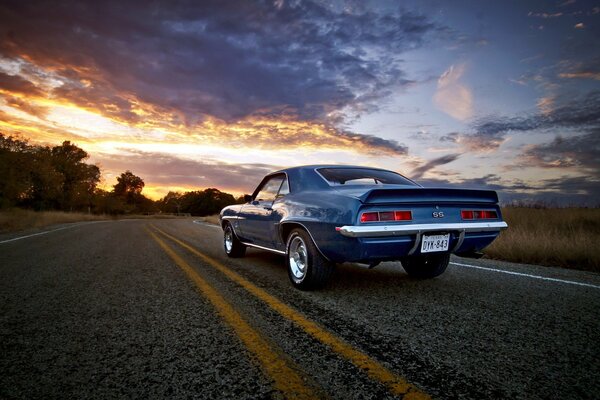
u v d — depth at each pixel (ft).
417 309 8.75
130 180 356.38
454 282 12.10
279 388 4.81
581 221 29.27
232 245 18.07
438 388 4.82
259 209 14.60
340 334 6.94
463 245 10.39
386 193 9.11
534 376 5.22
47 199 147.23
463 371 5.36
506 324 7.62
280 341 6.56
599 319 7.98
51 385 4.95
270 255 19.45
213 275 13.20
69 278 12.63
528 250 17.17
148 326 7.44
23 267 15.19
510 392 4.75
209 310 8.59
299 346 6.32
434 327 7.39
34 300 9.62
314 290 10.85
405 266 13.12
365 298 9.87
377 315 8.25
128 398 4.59
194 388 4.83
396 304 9.23
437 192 9.70
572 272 14.14
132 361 5.73
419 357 5.87
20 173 92.89
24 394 4.70
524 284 11.75
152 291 10.58
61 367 5.53
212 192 395.55
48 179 135.64
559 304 9.25
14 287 11.23
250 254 19.83
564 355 6.01
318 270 10.38
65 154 167.32
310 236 10.58
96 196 184.85
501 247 18.80
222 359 5.77
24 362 5.72
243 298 9.77
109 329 7.27
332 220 9.47
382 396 4.58
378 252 9.21
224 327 7.34
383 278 12.81
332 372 5.29
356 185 11.12
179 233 38.63
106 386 4.91
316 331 7.09
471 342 6.56
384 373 5.26
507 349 6.25
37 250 21.84
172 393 4.70
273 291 10.68
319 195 10.84
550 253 16.79
